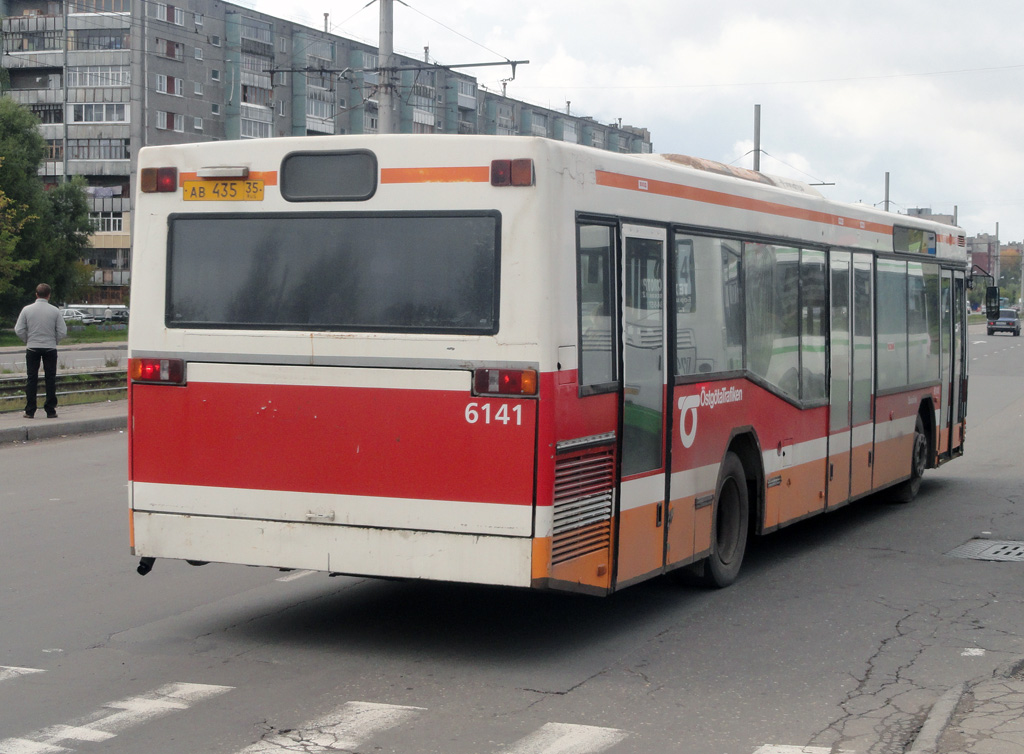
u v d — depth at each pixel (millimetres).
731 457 8305
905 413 12109
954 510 12078
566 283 6145
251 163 6605
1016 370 38781
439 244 6191
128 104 85375
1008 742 4809
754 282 8586
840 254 10297
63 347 48062
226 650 6590
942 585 8516
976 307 116875
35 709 5488
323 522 6410
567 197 6180
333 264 6422
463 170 6145
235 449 6594
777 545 10172
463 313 6129
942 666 6379
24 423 17594
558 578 6113
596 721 5363
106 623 7188
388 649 6645
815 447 9773
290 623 7227
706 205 7828
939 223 13352
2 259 63125
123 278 90375
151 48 82375
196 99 85562
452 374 6129
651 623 7340
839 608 7789
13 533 10109
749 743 5066
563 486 6141
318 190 6469
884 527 11078
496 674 6152
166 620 7277
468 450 6109
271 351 6508
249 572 8727
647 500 7031
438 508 6176
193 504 6699
